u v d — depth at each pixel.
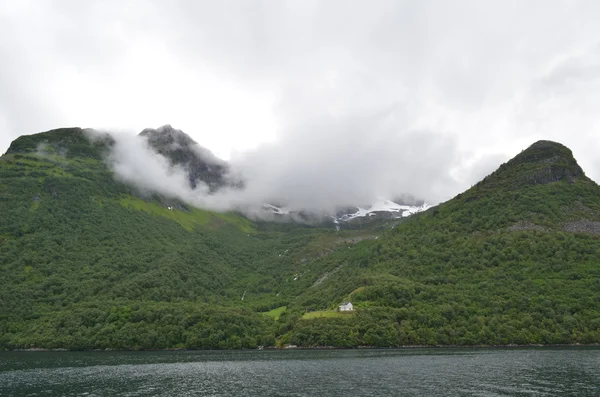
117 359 160.38
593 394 83.94
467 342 186.50
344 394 88.50
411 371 116.75
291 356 162.62
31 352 194.38
